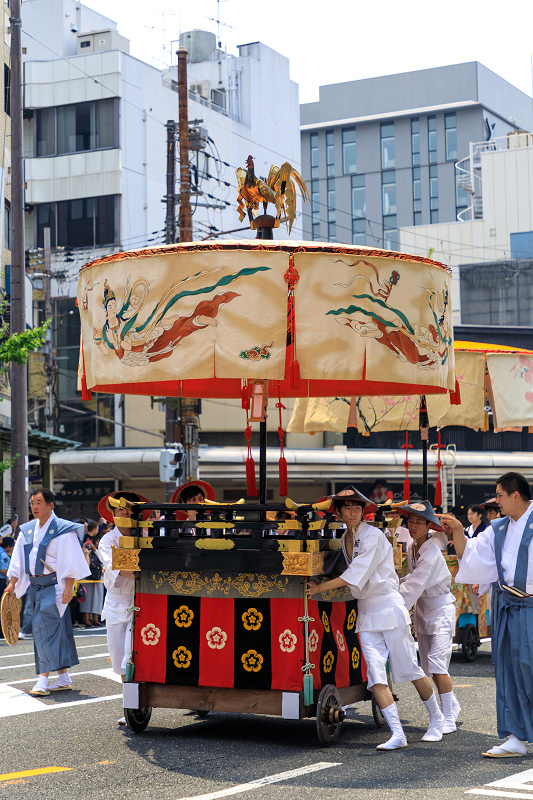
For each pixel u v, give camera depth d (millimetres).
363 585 8117
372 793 6434
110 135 47594
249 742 8273
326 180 101500
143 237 48406
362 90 101875
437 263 8875
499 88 102062
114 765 7410
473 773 7027
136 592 8586
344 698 8625
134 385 10539
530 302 55656
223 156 54594
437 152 97500
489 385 14180
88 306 8977
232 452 40594
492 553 7734
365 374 8195
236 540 8109
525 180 63719
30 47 52719
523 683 7512
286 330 8031
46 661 10836
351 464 41438
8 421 25797
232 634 8203
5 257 29078
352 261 8242
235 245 8133
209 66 57906
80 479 43750
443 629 9086
